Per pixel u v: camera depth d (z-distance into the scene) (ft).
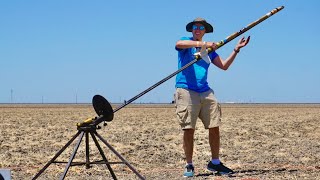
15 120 117.08
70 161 19.88
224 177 28.40
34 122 106.42
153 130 73.31
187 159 28.84
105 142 20.89
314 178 28.32
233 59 28.14
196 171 31.27
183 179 27.99
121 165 34.45
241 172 30.40
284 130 72.33
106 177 29.32
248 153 42.50
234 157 39.32
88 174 30.50
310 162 36.01
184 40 27.78
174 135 63.57
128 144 51.52
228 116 137.59
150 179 28.27
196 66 28.55
